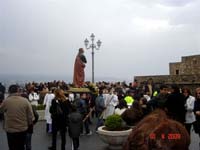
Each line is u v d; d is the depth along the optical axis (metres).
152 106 9.66
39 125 19.45
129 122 9.17
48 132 16.38
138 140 2.11
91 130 17.03
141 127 2.17
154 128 2.13
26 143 10.00
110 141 11.40
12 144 8.57
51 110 11.14
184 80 36.94
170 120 2.26
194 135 14.76
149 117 2.29
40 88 25.62
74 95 19.23
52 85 22.66
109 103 15.86
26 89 22.58
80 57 22.58
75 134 11.12
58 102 11.13
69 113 11.18
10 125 8.47
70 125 11.14
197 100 10.91
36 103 22.27
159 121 2.21
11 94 8.74
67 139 14.59
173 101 9.02
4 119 8.72
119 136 11.19
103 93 16.39
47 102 16.36
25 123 8.58
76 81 22.42
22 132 8.52
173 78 38.44
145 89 18.05
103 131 11.45
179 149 2.07
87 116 15.44
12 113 8.46
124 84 24.06
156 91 15.73
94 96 19.08
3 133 16.59
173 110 8.98
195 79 35.69
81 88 21.42
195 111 10.87
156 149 2.04
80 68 22.52
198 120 10.80
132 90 18.67
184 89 11.59
